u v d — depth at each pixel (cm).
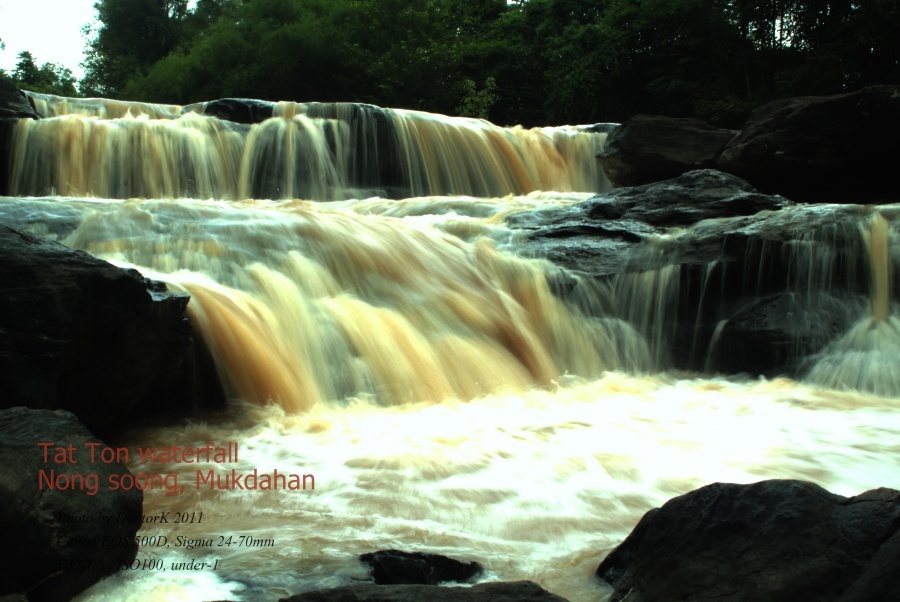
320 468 581
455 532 462
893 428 723
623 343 1055
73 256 634
